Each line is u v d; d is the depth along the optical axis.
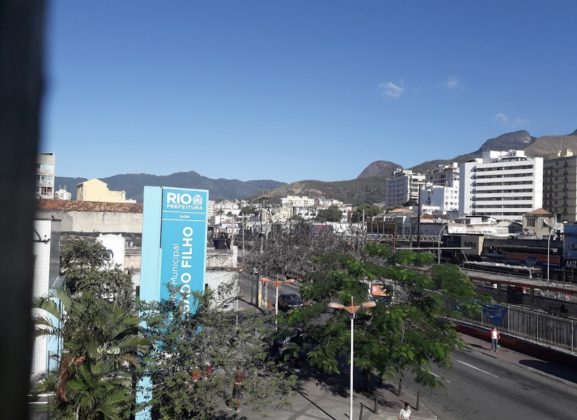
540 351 26.50
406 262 19.58
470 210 148.25
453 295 19.30
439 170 186.50
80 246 27.78
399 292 20.25
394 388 21.23
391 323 17.44
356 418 17.67
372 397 20.03
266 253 41.69
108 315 11.98
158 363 12.59
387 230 88.06
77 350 10.95
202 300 13.88
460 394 20.52
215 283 32.88
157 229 17.06
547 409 18.84
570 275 55.06
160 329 13.21
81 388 10.62
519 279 48.97
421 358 17.53
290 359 23.86
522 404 19.38
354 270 19.27
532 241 64.00
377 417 17.88
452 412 18.53
